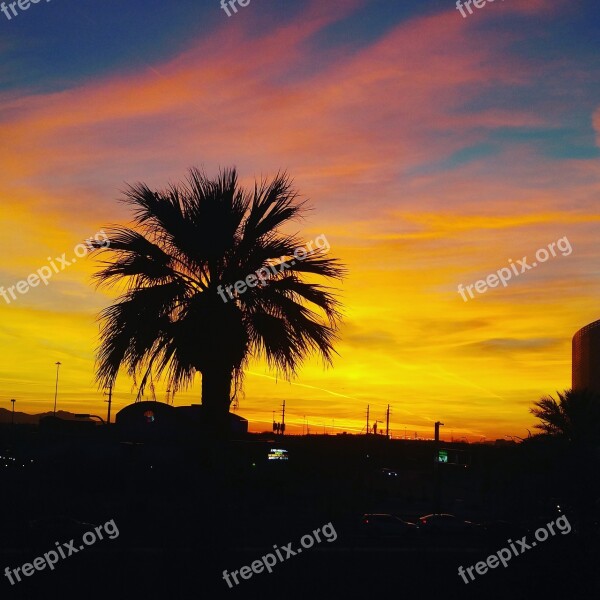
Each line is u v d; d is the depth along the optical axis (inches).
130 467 1811.0
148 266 521.3
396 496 2566.4
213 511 513.3
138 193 532.1
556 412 1390.3
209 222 516.4
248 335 520.4
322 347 537.0
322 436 3595.0
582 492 800.3
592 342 2999.5
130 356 507.2
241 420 2522.1
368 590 585.3
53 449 2111.2
